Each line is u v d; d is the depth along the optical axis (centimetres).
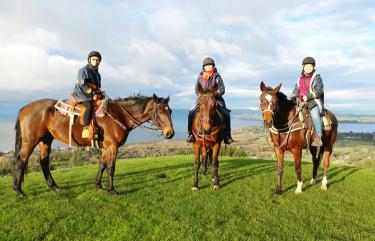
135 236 589
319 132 861
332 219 711
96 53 816
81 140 816
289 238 599
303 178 1116
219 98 946
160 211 712
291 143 859
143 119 850
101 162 859
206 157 1066
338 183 1070
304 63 872
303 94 874
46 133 820
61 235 592
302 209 766
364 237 623
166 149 4372
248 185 974
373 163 4403
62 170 1296
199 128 871
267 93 798
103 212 698
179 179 1036
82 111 793
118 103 849
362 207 813
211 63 934
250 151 5303
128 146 4916
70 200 780
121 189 889
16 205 739
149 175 1096
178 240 575
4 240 564
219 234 604
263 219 691
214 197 832
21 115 806
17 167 796
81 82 788
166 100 846
